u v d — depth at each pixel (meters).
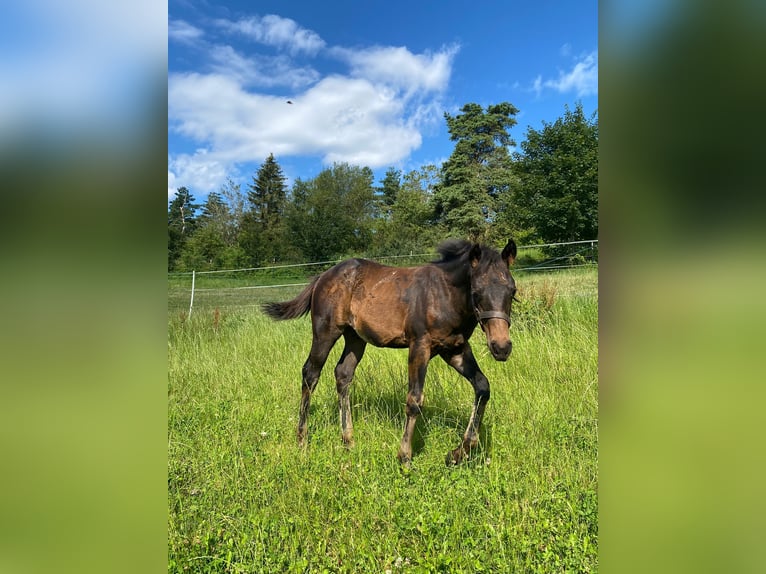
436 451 3.98
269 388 5.77
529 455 3.61
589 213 27.25
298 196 44.28
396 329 4.21
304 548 2.75
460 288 3.86
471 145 40.41
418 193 43.25
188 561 2.52
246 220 43.16
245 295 15.27
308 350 7.34
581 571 2.33
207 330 9.04
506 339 3.38
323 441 4.29
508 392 4.84
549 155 28.41
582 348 5.85
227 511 3.08
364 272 4.56
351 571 2.56
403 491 3.25
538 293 8.04
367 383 5.59
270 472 3.58
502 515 2.86
